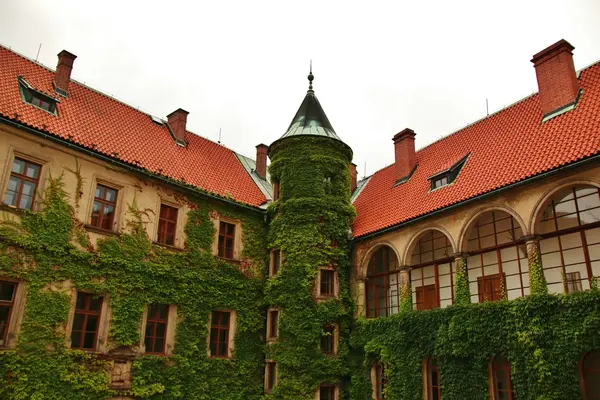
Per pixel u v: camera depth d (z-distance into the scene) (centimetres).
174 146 2625
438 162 2597
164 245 2214
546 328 1653
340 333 2403
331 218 2538
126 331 1983
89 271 1930
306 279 2386
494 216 2211
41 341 1745
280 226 2542
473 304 1914
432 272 2638
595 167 1692
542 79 2228
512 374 1712
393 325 2211
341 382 2345
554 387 1587
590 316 1558
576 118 1978
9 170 1800
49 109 2105
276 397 2261
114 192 2131
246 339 2402
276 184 2705
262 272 2570
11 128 1841
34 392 1691
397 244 2373
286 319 2352
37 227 1820
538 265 1792
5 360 1650
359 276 2512
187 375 2130
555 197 1875
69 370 1798
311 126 2748
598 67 2130
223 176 2720
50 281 1812
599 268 2041
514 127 2303
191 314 2212
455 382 1902
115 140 2267
